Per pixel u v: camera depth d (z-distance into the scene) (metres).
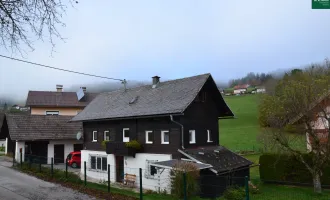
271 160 20.91
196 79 21.73
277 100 17.61
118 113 23.62
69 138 33.84
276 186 19.98
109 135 25.23
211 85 21.73
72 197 14.87
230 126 59.75
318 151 16.98
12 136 30.91
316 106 16.75
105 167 25.03
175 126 19.61
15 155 31.92
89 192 15.97
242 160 20.55
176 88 22.30
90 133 27.81
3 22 7.45
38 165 23.19
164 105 20.52
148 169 20.75
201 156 18.77
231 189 17.47
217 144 22.30
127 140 23.48
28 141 32.03
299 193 17.44
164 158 19.84
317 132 17.28
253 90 102.81
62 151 34.06
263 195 17.12
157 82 25.41
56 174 20.31
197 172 16.08
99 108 27.92
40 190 16.45
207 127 21.56
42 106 48.59
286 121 17.52
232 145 41.41
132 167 22.11
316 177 17.20
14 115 33.59
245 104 82.81
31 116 34.50
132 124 22.83
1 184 18.14
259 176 23.38
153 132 21.11
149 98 23.45
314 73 23.28
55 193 15.73
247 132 52.00
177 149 19.31
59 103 49.97
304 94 16.50
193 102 20.72
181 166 16.09
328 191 17.98
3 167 25.64
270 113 17.92
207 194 17.11
